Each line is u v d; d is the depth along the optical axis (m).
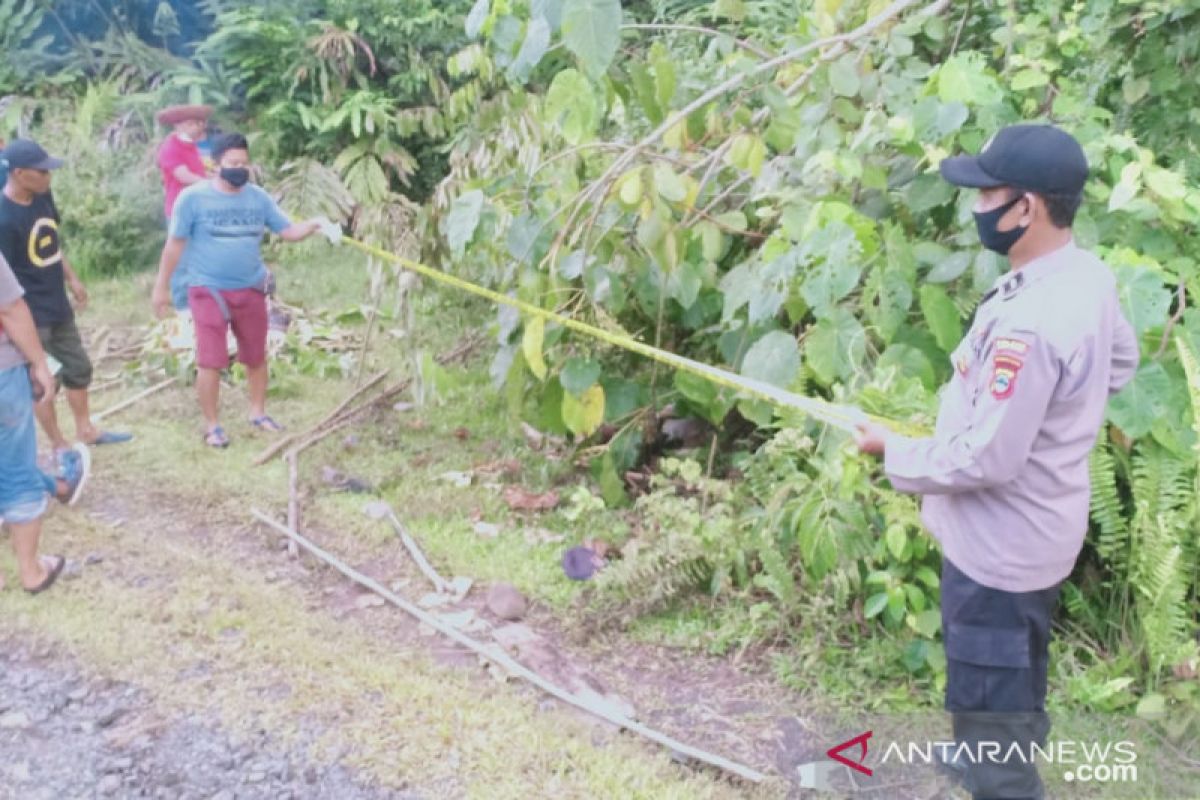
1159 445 3.58
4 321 3.94
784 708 3.57
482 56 5.30
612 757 3.27
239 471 5.39
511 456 5.50
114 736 3.39
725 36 4.80
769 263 4.09
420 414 6.08
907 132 3.95
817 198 4.35
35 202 5.11
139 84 10.51
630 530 4.72
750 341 4.52
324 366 6.70
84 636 3.90
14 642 3.89
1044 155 2.40
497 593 4.18
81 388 5.59
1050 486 2.50
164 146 7.38
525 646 3.85
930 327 3.93
